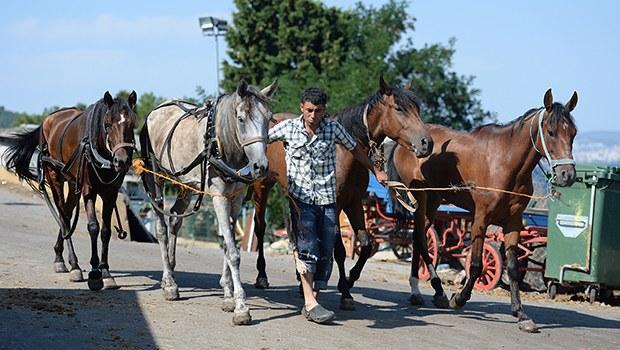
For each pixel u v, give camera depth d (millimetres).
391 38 51625
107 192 11227
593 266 14734
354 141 9633
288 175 9430
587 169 14719
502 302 13523
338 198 10453
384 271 18234
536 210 18062
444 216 17203
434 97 52812
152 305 10031
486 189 10547
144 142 11438
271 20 51469
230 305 9828
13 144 13117
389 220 19141
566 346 9688
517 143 10430
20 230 19172
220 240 33094
